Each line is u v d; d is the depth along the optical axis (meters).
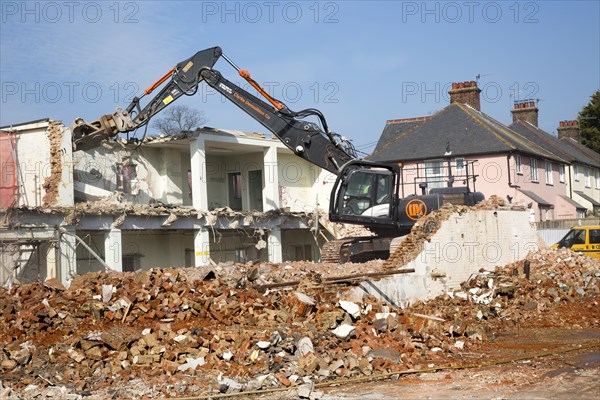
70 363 11.29
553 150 51.47
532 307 18.75
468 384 10.42
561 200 48.28
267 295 14.91
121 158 31.38
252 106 24.56
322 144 24.08
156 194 33.00
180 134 31.73
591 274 21.11
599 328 16.44
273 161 35.44
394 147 44.25
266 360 11.34
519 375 10.92
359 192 23.22
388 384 10.67
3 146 27.33
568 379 10.41
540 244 24.17
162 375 10.86
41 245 24.98
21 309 13.06
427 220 20.31
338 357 11.70
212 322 13.18
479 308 18.23
